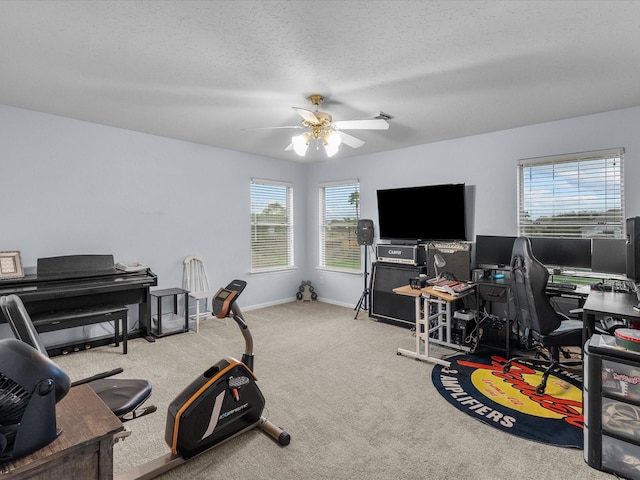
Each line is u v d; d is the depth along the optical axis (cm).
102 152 393
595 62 238
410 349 371
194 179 475
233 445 207
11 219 338
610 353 179
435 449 203
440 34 204
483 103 318
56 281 330
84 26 195
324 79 266
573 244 337
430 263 428
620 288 298
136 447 206
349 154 543
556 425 227
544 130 377
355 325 461
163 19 189
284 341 396
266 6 177
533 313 266
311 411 246
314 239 616
